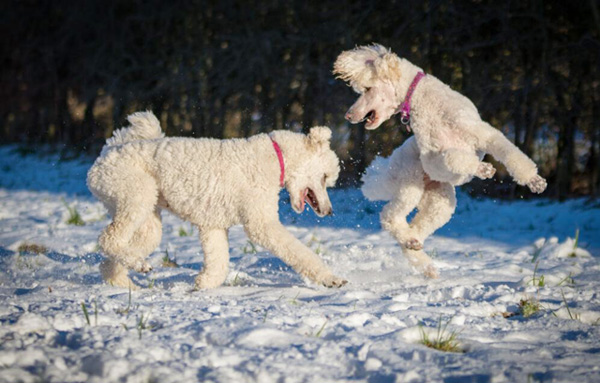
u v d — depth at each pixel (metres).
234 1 22.55
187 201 6.68
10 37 29.16
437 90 7.29
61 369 4.00
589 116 17.34
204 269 6.93
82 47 26.89
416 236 7.80
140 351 4.30
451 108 7.11
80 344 4.54
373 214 15.17
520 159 6.62
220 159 6.63
